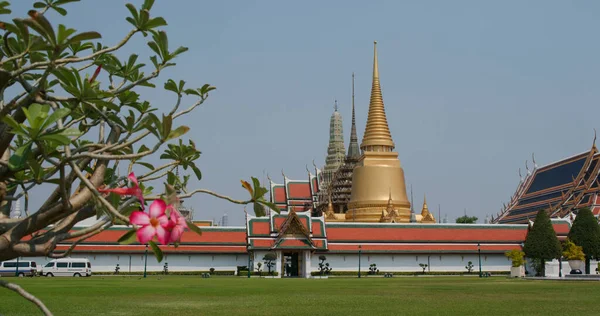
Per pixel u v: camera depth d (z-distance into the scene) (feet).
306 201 480.23
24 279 254.88
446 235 353.10
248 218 333.42
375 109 434.71
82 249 317.83
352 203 422.41
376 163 420.77
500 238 354.95
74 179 31.83
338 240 340.18
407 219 415.03
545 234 290.56
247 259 341.62
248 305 116.67
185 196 34.68
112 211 28.55
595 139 379.14
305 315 96.78
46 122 28.43
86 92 33.12
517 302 125.08
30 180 34.63
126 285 196.34
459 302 124.98
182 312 101.09
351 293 157.17
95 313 99.19
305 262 327.88
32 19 28.40
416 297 141.18
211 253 336.90
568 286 193.26
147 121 33.45
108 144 35.86
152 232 25.11
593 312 102.53
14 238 31.14
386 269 342.85
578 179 378.73
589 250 282.97
